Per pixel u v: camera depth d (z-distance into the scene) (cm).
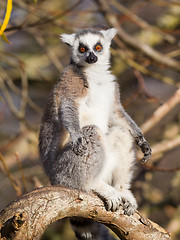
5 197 1495
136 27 1784
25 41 1784
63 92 788
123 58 1277
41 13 1281
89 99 807
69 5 1623
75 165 714
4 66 1650
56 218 541
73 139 708
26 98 1264
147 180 1339
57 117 784
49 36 1523
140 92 1230
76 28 1277
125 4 1750
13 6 1407
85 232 733
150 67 1717
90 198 572
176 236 1291
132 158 780
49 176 779
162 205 1334
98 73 845
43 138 805
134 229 594
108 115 831
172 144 1155
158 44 1728
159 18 1719
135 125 831
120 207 601
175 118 1484
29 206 520
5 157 1399
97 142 719
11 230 489
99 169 712
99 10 1315
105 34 927
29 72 1602
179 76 1733
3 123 1672
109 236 742
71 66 838
